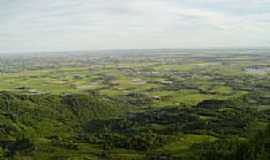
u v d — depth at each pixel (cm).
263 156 16612
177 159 19038
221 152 18425
